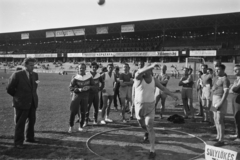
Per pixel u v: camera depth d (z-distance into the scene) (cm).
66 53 6844
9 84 549
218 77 618
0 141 598
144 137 611
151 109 524
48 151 531
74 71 5753
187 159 493
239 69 620
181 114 1010
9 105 1170
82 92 689
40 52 8150
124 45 6938
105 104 823
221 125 590
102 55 6219
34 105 591
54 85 2477
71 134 675
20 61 8375
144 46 6588
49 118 884
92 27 6575
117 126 782
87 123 788
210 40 5844
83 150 540
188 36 6588
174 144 593
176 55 5169
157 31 6469
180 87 2333
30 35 7906
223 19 5044
